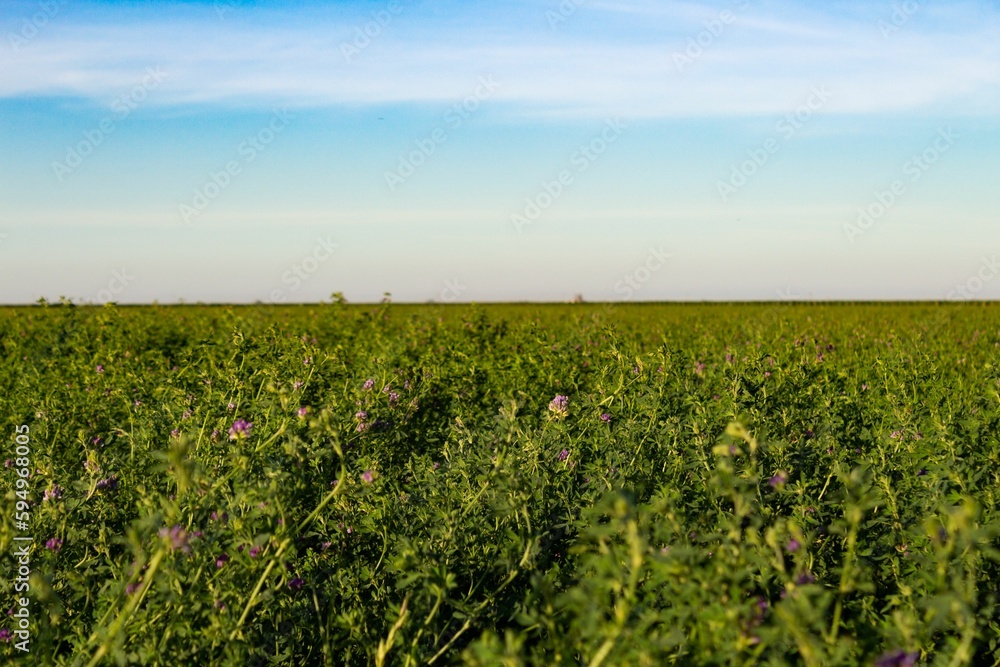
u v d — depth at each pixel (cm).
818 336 1412
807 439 589
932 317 2005
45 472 484
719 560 257
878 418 717
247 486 362
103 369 986
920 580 367
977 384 826
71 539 430
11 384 980
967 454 525
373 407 650
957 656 248
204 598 348
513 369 964
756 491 434
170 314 1855
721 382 711
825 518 444
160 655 324
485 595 402
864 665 271
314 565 445
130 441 596
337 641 399
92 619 398
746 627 243
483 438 534
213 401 562
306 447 383
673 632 254
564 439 571
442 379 878
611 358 728
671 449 538
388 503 440
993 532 369
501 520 450
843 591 261
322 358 651
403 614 330
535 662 251
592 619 234
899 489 472
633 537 240
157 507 378
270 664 382
